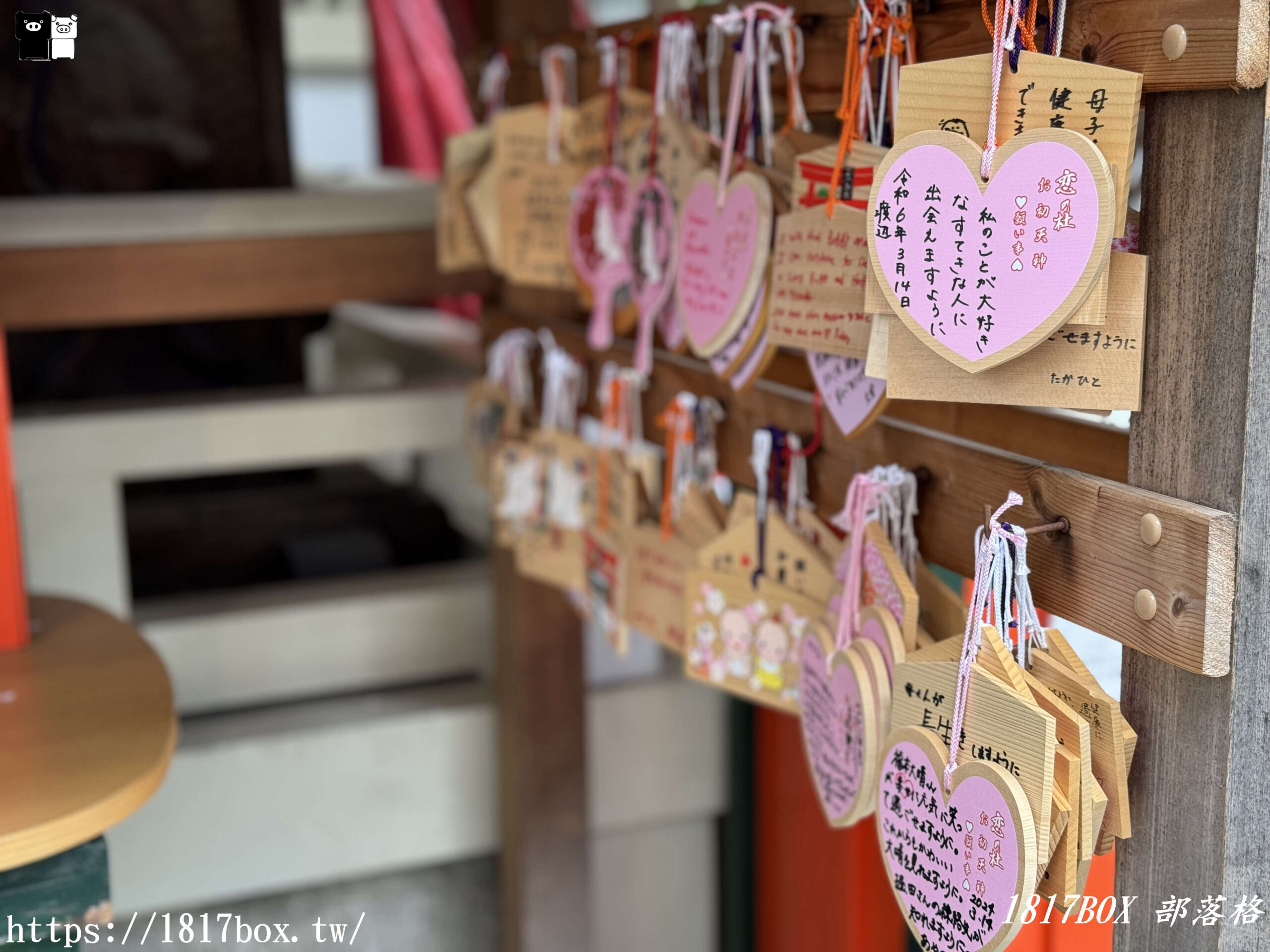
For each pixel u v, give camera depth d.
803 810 2.23
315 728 2.20
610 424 1.64
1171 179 0.77
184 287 2.03
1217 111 0.73
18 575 1.43
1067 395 0.82
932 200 0.83
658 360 1.54
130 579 2.48
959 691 0.85
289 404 2.25
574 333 1.77
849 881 2.08
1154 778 0.81
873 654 0.98
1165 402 0.79
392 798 2.25
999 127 0.80
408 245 2.13
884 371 0.90
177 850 2.11
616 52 1.49
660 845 2.48
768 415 1.31
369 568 2.56
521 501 1.83
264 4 2.63
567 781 2.25
